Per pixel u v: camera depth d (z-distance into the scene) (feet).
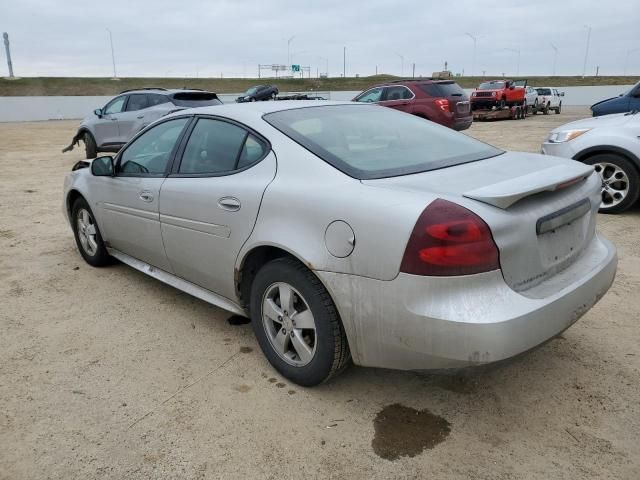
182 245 11.54
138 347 11.21
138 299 13.73
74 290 14.39
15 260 16.99
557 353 10.52
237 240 9.95
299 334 9.30
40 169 37.78
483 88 87.97
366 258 7.79
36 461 7.86
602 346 10.73
